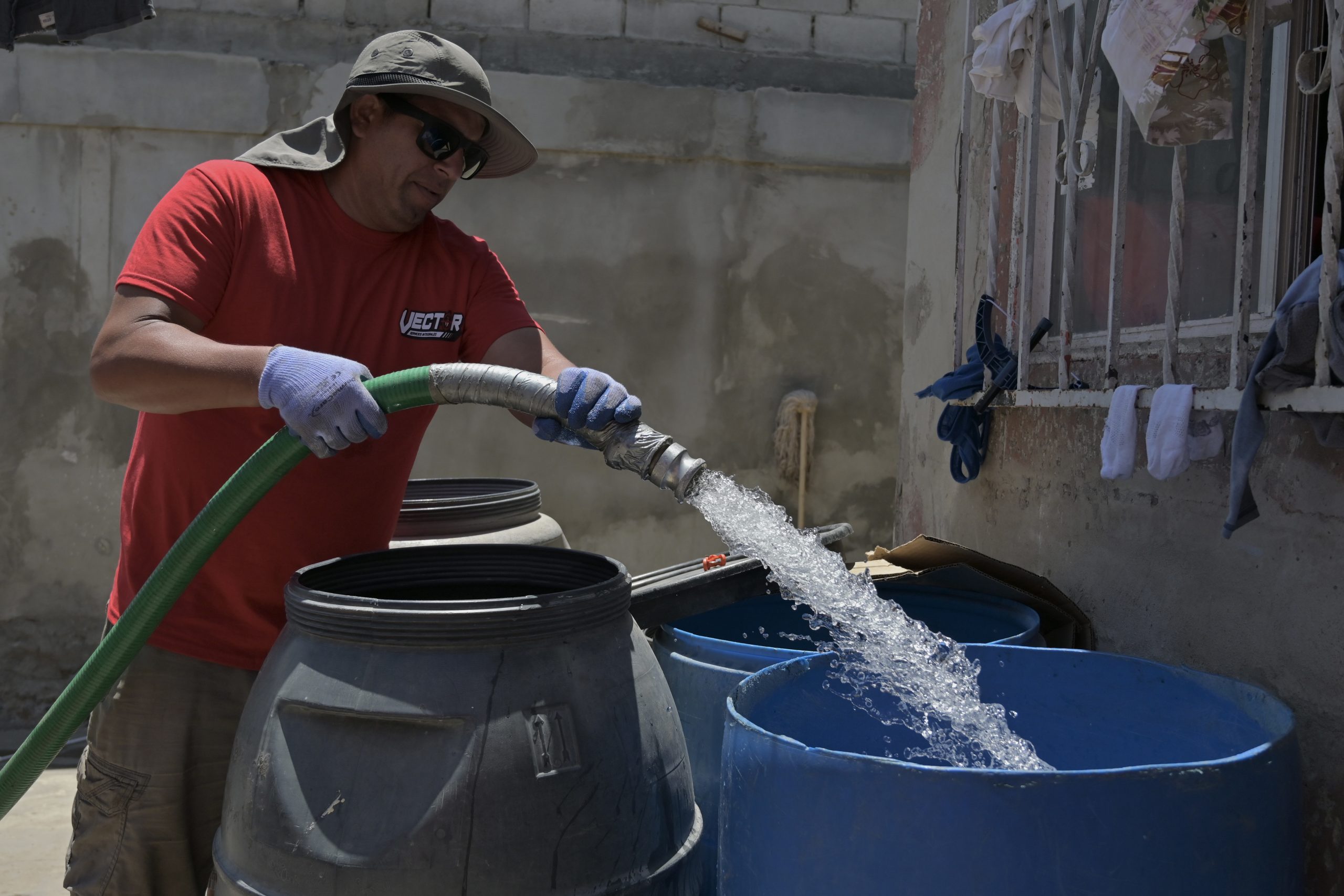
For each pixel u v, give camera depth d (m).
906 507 3.25
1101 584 2.20
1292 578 1.70
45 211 4.65
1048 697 1.64
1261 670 1.76
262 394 1.41
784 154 5.12
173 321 1.60
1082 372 2.40
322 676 1.33
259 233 1.70
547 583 1.76
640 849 1.35
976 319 2.54
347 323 1.79
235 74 4.71
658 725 1.43
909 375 3.26
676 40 5.15
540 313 5.03
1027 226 2.29
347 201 1.78
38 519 4.68
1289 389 1.54
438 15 4.97
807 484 5.23
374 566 1.68
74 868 1.74
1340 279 1.46
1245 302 1.66
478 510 2.53
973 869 1.08
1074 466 2.31
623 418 1.44
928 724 1.62
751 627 2.24
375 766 1.27
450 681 1.29
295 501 1.72
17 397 4.66
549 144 4.96
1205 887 1.10
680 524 5.13
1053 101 2.35
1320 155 1.91
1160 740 1.54
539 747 1.29
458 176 1.78
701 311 5.14
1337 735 1.60
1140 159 2.42
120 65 4.64
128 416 4.71
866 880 1.13
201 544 1.51
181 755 1.69
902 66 5.31
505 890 1.25
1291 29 1.93
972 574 2.15
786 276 5.20
